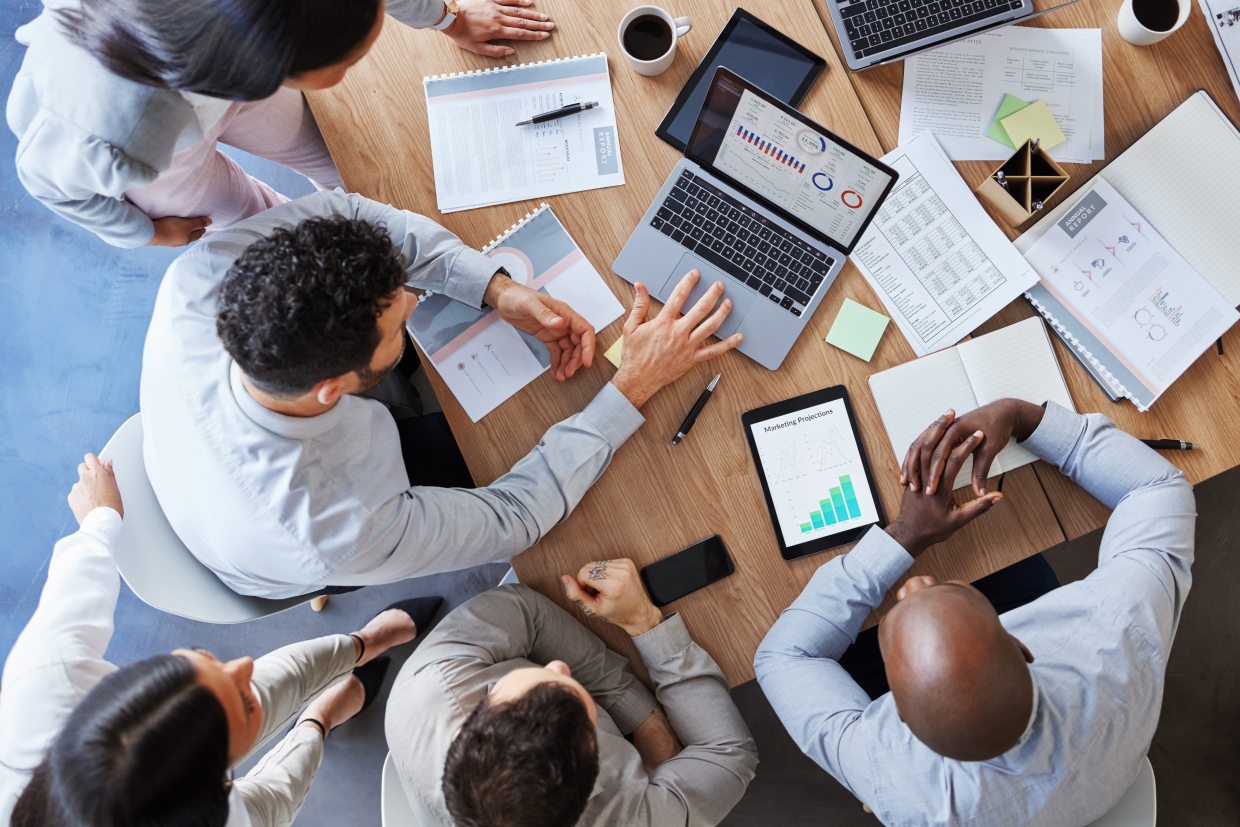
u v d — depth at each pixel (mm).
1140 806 1184
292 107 1426
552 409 1310
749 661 1277
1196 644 1939
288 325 878
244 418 1052
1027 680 928
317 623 2074
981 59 1332
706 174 1292
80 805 850
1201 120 1297
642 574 1272
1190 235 1286
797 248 1285
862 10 1287
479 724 990
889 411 1276
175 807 887
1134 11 1312
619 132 1336
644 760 1355
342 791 2016
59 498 2111
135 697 892
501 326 1317
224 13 813
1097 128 1320
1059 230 1296
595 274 1322
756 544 1273
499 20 1328
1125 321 1274
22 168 1100
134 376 2150
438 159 1339
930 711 919
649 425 1295
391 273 937
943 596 948
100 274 2172
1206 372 1273
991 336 1288
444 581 2076
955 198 1296
